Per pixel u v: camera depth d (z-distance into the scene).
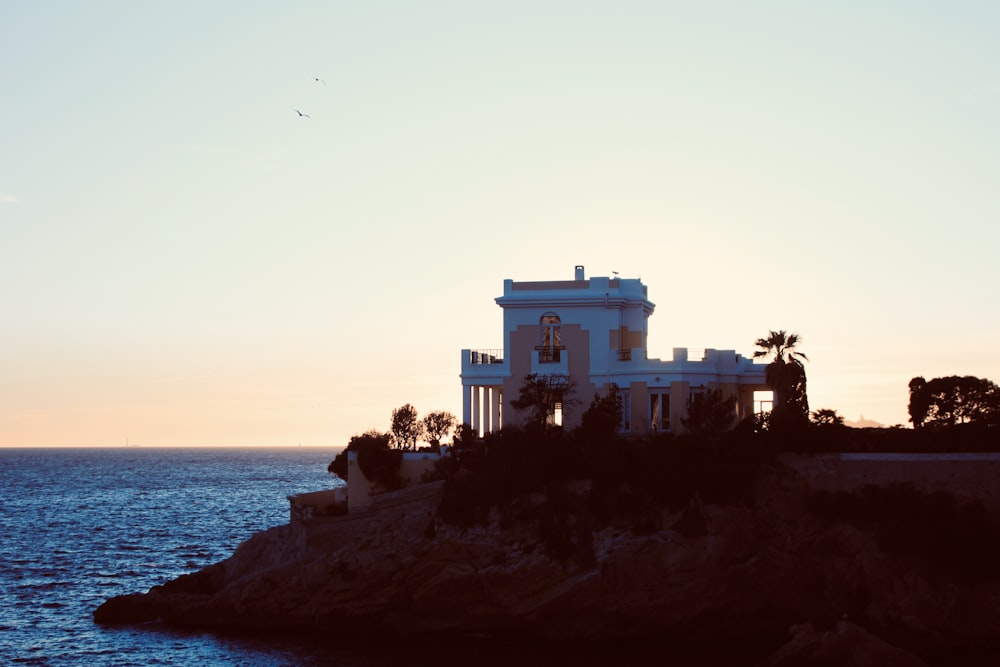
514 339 98.31
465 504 82.56
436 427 98.38
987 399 86.06
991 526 74.06
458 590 80.50
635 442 84.81
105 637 87.75
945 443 80.44
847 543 76.12
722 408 85.81
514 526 81.00
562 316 97.62
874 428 86.44
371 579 82.75
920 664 67.62
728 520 77.56
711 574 76.50
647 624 77.25
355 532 86.75
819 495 78.75
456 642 80.38
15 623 95.62
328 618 84.12
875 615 74.00
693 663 73.38
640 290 99.12
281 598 85.75
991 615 72.25
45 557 138.00
